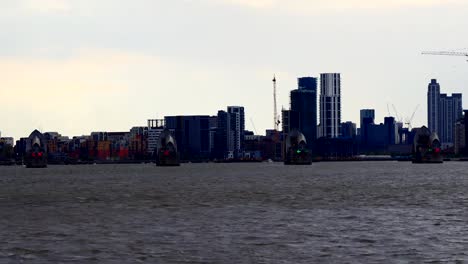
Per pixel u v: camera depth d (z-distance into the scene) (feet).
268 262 612.29
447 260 612.29
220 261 619.67
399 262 605.73
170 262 619.26
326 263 604.49
